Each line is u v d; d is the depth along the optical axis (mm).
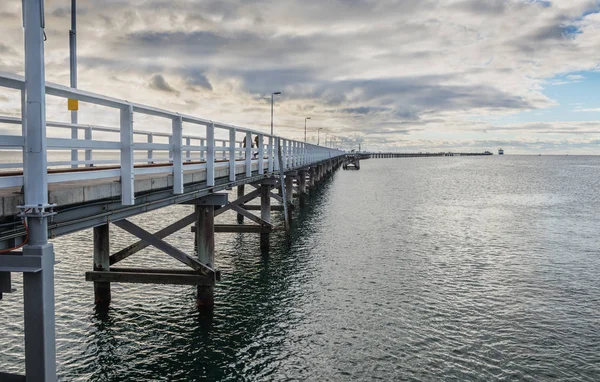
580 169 127750
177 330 10945
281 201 26516
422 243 21750
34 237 4785
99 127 10312
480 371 9359
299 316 12039
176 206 36188
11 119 5945
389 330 11258
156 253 18281
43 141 4711
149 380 8789
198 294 11938
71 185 6723
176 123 8969
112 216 7277
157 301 12602
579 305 13258
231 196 42125
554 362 9797
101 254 11695
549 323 11867
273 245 20406
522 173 101875
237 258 17984
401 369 9375
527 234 24562
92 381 8688
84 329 10781
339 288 14445
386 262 17891
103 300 12125
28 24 4570
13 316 11289
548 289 14711
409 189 54656
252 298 13352
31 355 4781
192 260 11453
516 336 11031
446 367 9492
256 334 10867
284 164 24828
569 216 31906
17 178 4871
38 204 4711
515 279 15820
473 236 23797
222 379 8898
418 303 13195
